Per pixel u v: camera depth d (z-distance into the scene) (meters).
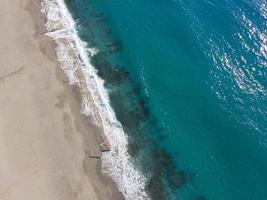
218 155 35.94
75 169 34.22
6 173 33.25
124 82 39.78
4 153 34.19
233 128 37.16
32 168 33.75
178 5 44.88
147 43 42.38
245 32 42.84
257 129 37.03
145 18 44.19
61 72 39.72
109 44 42.28
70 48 41.56
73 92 38.59
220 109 38.22
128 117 37.72
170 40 42.62
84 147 35.47
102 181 34.00
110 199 33.31
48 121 36.44
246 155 35.91
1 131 35.34
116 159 35.25
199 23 43.69
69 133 36.06
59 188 33.12
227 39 42.41
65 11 44.53
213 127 37.38
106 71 40.34
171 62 41.09
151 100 38.75
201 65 40.84
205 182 34.72
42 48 41.12
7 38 41.31
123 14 44.44
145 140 36.53
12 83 38.19
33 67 39.53
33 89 38.09
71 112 37.34
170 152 36.06
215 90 39.25
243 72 40.19
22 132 35.50
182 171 35.16
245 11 44.22
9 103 36.97
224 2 44.81
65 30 42.91
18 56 40.09
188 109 38.34
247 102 38.41
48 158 34.44
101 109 37.94
